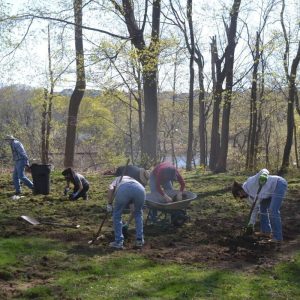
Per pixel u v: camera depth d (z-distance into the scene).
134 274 6.99
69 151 26.31
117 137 42.72
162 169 10.02
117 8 19.72
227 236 9.36
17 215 11.08
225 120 23.42
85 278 6.78
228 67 23.45
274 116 43.53
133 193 8.23
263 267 7.46
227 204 13.29
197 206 12.95
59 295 6.16
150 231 9.82
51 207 12.29
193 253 8.23
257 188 8.97
